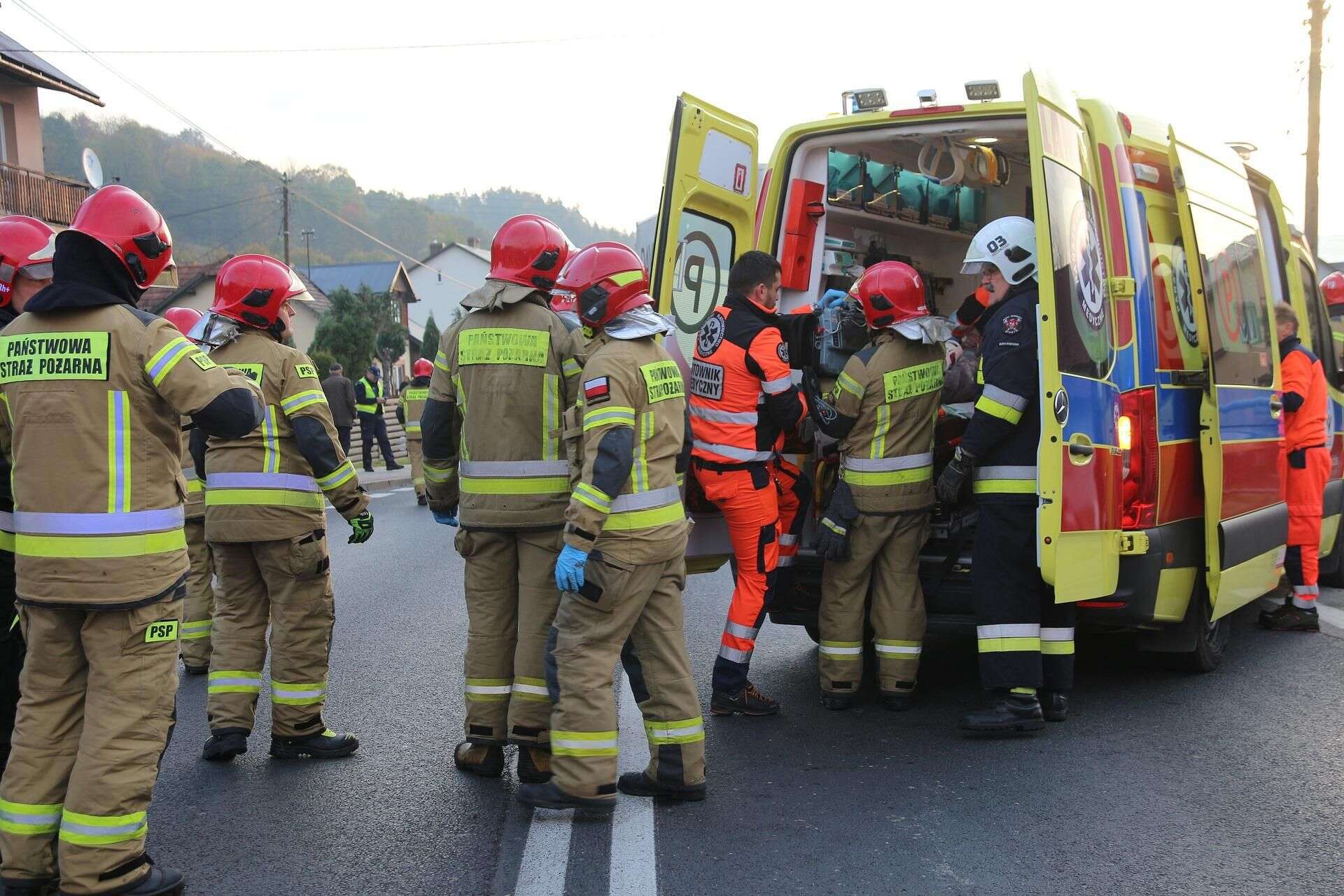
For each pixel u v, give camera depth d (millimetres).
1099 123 5234
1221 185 6344
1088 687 5789
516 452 4281
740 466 5105
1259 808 4098
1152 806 4129
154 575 3377
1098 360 4938
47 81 23344
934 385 5234
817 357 5668
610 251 4090
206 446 6191
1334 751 4715
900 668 5375
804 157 6266
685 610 7809
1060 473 4629
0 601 3803
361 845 3861
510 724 4395
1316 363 7020
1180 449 5484
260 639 4832
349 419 18562
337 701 5660
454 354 4434
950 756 4730
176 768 4676
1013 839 3850
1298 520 6996
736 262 5160
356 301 36219
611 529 3984
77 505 3293
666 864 3660
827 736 5047
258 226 105375
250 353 4656
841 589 5402
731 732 5125
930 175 6641
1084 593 4801
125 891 3361
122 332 3350
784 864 3662
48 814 3406
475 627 4484
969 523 5488
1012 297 4898
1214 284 5863
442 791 4391
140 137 100500
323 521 4824
